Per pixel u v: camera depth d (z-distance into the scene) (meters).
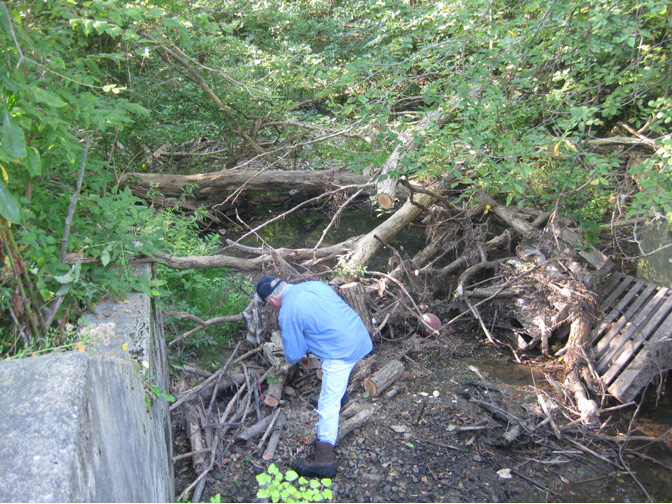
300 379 4.63
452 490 3.50
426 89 5.21
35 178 3.45
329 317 3.61
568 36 5.24
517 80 5.09
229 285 5.83
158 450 2.96
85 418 1.66
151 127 7.25
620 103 5.54
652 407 4.37
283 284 3.76
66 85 3.31
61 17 3.76
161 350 4.03
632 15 5.07
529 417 4.17
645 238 5.25
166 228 5.68
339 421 4.12
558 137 4.68
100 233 3.86
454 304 5.77
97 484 1.66
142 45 5.41
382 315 5.37
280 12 9.38
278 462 3.74
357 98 4.95
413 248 7.50
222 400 4.43
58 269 3.30
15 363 1.75
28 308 2.88
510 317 5.59
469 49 6.19
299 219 8.68
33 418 1.57
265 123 8.05
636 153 5.50
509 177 4.41
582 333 4.72
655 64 5.34
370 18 10.63
